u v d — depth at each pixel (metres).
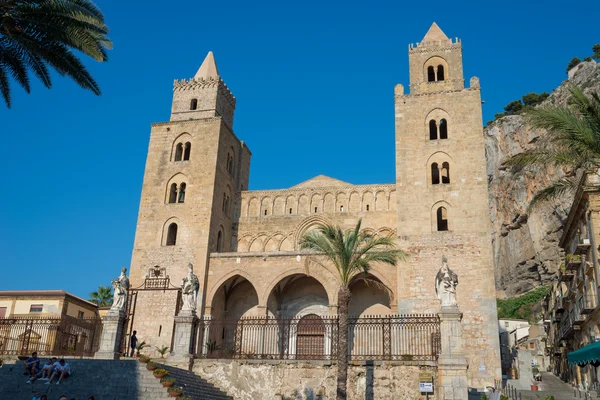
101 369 28.38
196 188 54.38
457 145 50.38
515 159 28.27
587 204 40.62
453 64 54.44
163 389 26.75
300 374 30.92
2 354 35.59
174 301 48.97
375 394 29.34
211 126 56.88
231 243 57.66
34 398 24.17
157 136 57.88
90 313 58.97
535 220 84.56
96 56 27.09
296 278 52.03
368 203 56.00
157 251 52.59
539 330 75.81
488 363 42.62
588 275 41.66
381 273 47.44
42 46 26.30
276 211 58.09
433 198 48.88
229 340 51.44
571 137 25.97
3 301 54.62
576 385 43.03
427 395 28.39
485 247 46.25
